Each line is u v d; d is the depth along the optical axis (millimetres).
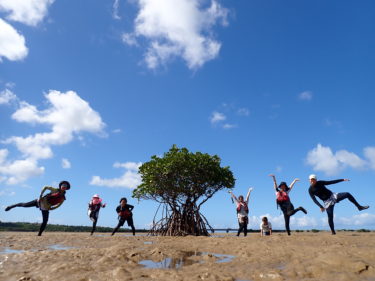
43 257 4426
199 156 12969
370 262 3662
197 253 4941
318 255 4176
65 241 7598
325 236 7191
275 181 9953
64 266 3781
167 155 13125
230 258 4492
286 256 4336
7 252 5473
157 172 12719
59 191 9602
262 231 11016
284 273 3420
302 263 3771
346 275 3180
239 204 11281
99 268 3746
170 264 4055
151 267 3848
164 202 13664
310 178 8844
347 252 4219
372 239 6215
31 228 19172
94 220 11750
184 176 12875
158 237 9172
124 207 12219
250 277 3346
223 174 13523
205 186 13344
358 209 8586
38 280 3275
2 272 3629
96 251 4859
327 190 8672
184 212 13297
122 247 5160
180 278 3229
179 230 12859
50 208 9562
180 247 5652
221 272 3527
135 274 3414
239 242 6117
